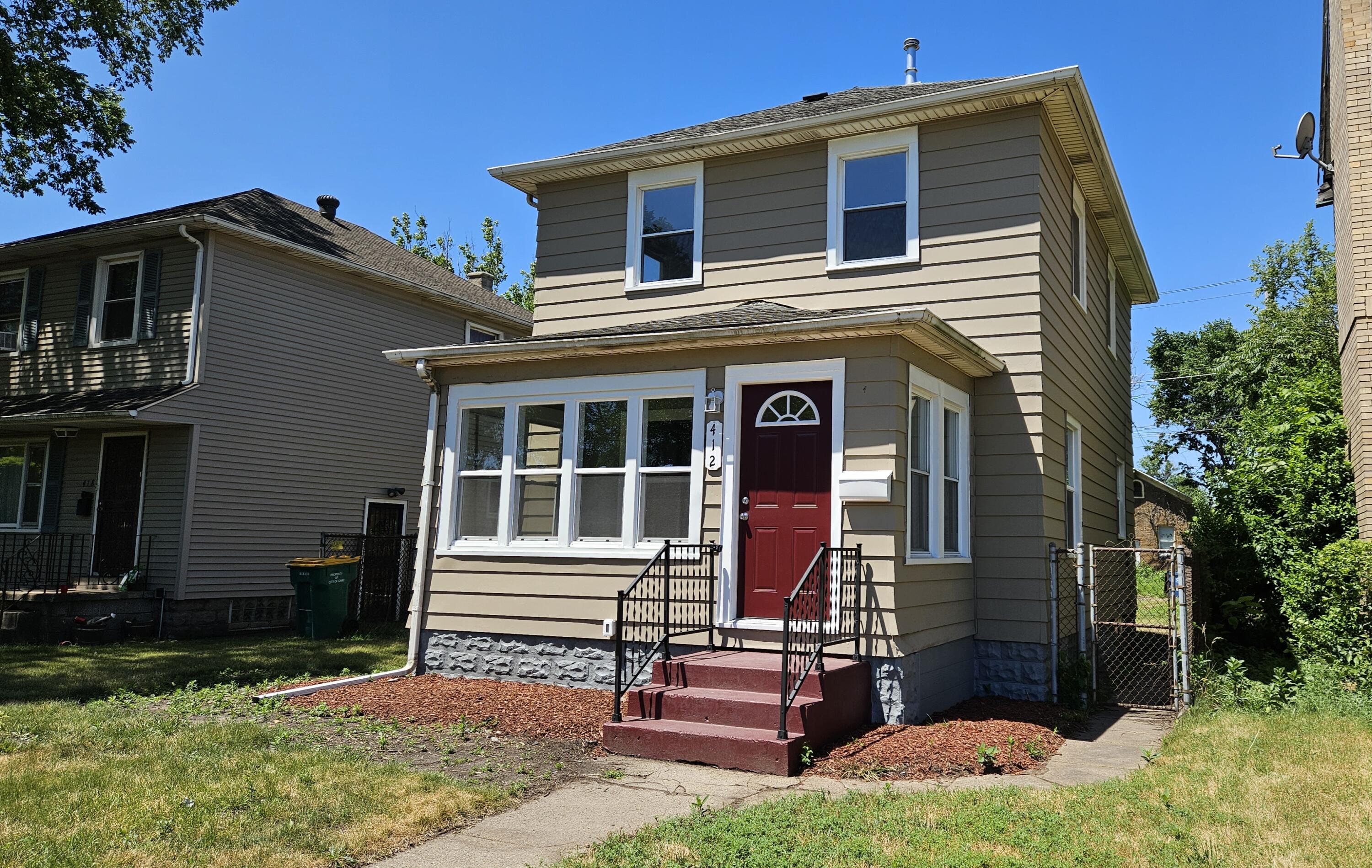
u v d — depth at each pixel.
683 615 8.60
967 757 6.62
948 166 10.21
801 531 8.40
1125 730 8.13
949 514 9.40
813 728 6.74
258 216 17.08
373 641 14.19
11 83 16.11
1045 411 9.73
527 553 9.52
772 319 9.00
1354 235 11.12
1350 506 11.76
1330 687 8.90
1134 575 12.74
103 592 14.16
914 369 8.43
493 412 10.11
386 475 18.67
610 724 6.98
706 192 11.52
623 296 11.90
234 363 15.73
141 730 7.16
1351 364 11.64
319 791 5.54
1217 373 25.20
